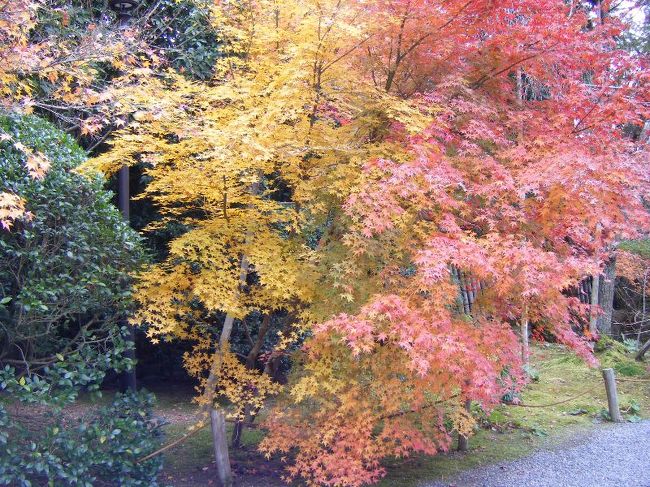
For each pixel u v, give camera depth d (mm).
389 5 4215
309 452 4180
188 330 6172
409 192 3801
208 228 4172
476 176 4352
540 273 3734
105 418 3998
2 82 4027
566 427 6422
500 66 4750
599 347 10219
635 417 6750
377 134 4625
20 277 3830
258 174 4430
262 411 5867
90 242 3998
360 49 4523
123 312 4215
